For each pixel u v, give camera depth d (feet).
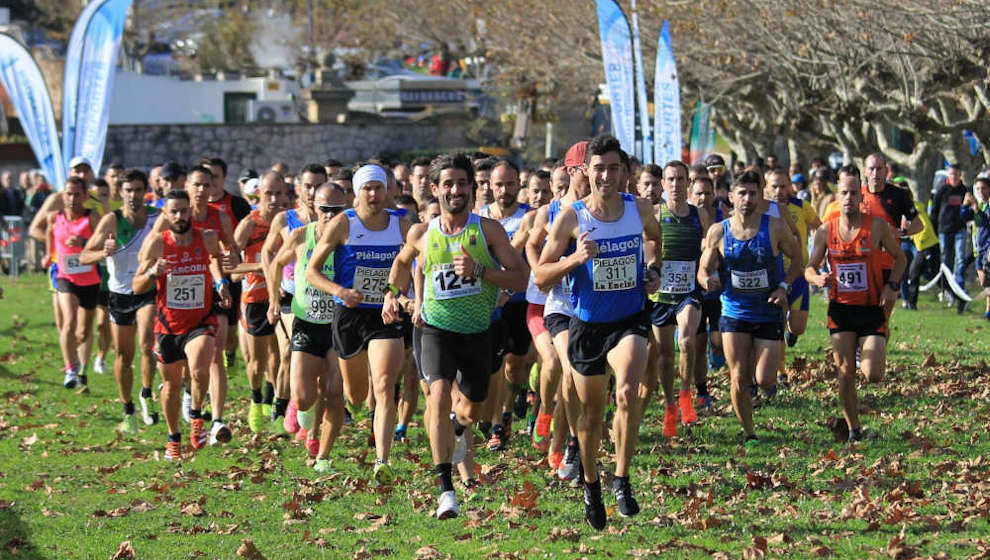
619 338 39.06
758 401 62.34
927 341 81.97
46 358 86.74
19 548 39.99
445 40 239.09
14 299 122.83
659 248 40.45
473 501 45.09
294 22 327.06
